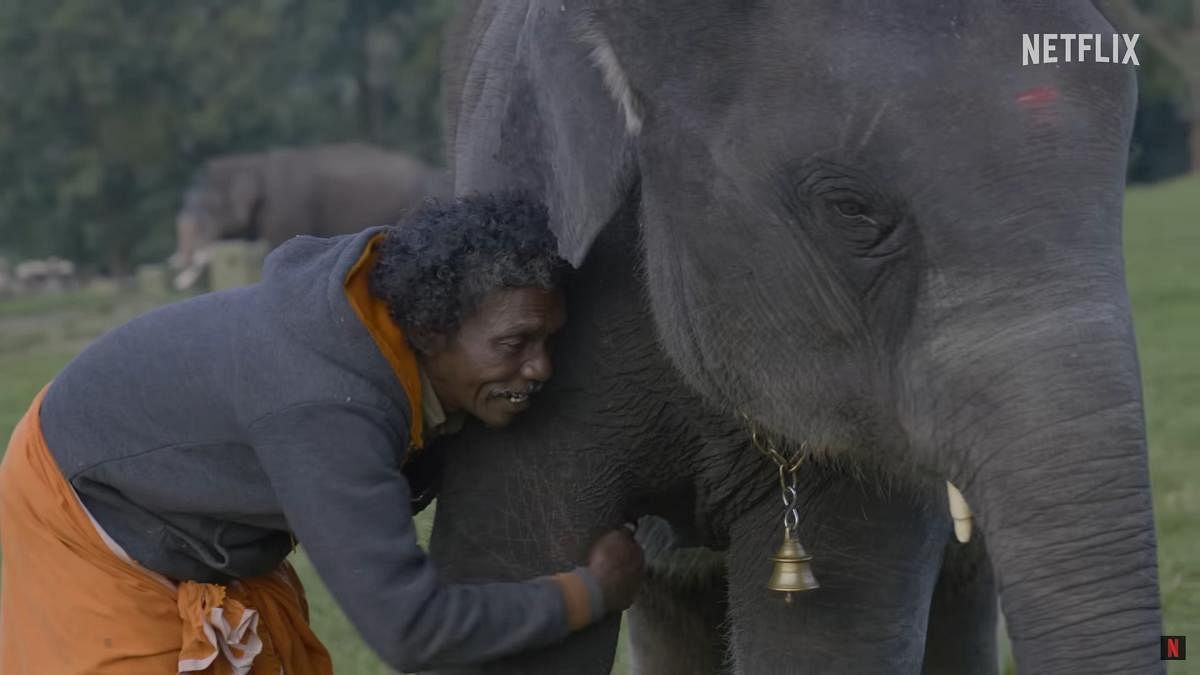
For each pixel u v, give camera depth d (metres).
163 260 37.47
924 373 3.55
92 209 37.47
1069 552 3.31
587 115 4.00
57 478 4.21
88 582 4.21
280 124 38.53
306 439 3.96
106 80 36.62
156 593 4.23
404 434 4.09
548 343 4.39
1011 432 3.39
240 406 4.02
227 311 4.13
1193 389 11.70
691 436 4.48
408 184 31.80
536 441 4.44
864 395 3.81
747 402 4.05
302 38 39.75
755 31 3.80
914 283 3.61
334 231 31.55
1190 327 14.62
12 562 4.32
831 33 3.69
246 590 4.33
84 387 4.21
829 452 4.04
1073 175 3.45
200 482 4.09
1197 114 34.69
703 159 3.88
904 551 4.55
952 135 3.51
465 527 4.52
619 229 4.33
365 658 6.87
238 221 31.05
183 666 4.18
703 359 4.10
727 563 4.75
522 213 4.06
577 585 4.27
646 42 3.93
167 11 38.06
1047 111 3.48
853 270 3.71
